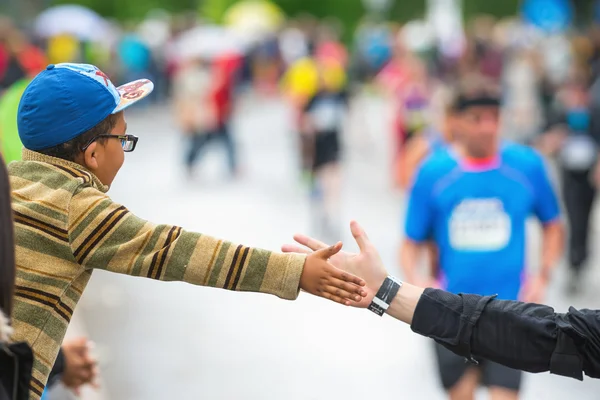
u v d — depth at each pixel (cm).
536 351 348
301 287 328
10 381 264
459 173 622
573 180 1088
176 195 1764
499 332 351
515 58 2794
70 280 322
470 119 614
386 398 781
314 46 1529
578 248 1084
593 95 1097
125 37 3509
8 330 253
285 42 4019
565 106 1102
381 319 1005
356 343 926
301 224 1484
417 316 359
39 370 318
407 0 4922
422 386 809
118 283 1173
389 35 3444
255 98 3950
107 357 874
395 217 1543
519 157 631
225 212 1583
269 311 1037
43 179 325
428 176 626
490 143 620
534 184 632
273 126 2919
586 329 344
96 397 751
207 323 992
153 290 1135
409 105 1717
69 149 333
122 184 1889
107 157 340
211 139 1955
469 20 4709
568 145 1084
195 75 1941
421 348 910
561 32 2891
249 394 788
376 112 3000
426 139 1115
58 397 673
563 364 344
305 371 846
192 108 1942
